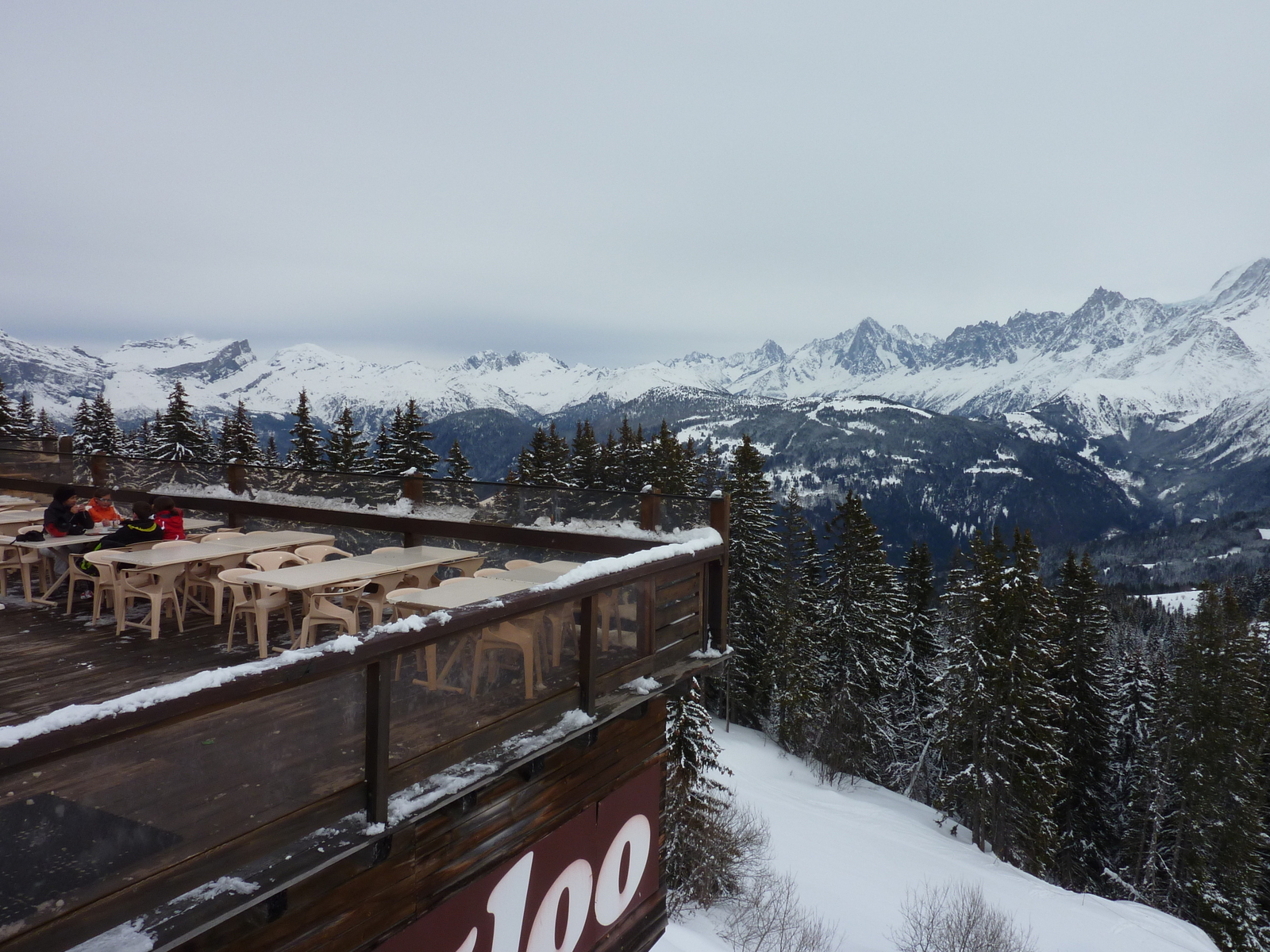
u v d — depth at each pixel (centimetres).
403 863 368
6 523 786
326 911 329
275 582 544
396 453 4634
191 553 637
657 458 4959
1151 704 4400
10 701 466
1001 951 2322
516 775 444
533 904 464
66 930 223
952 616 4050
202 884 257
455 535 793
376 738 314
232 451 5091
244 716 270
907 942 2345
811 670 4122
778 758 4316
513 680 407
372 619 638
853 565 4253
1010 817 3403
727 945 2111
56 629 630
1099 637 4056
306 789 292
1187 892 3684
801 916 2375
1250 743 3784
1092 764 3994
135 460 1059
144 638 612
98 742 213
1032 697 3409
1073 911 2859
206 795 259
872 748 4294
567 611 448
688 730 2342
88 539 714
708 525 622
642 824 594
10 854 212
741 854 2541
